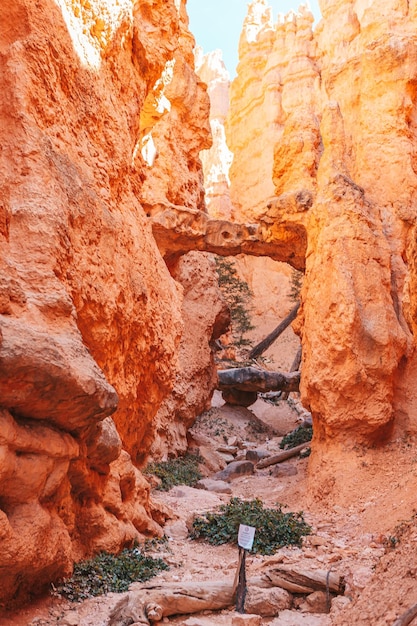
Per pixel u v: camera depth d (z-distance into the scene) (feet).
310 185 62.64
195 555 31.48
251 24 170.40
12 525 19.88
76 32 29.07
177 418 63.26
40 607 22.11
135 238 34.32
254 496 48.34
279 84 155.22
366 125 56.75
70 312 22.71
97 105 30.60
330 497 42.83
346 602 23.79
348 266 48.08
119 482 29.94
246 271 150.82
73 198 26.11
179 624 22.07
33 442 20.34
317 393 48.16
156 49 37.04
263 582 25.68
